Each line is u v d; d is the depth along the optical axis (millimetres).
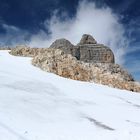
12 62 40062
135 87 38594
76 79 36531
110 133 15758
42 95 22953
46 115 17750
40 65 38250
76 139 13992
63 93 25734
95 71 39188
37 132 14227
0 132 13117
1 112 16125
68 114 18953
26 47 48875
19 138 12891
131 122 19250
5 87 22766
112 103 25438
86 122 17703
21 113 16922
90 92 29078
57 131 14938
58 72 36688
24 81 26812
